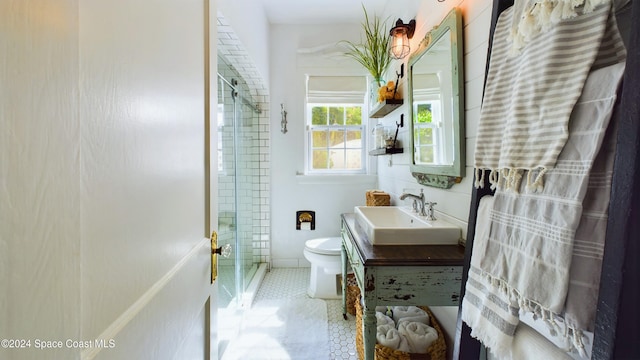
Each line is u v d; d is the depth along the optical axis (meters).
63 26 0.28
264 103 2.77
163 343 0.50
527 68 0.63
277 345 1.66
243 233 2.36
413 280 1.06
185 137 0.62
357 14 2.57
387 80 2.46
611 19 0.50
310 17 2.62
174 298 0.55
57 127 0.27
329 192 2.84
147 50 0.46
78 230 0.30
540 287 0.54
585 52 0.52
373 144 2.77
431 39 1.43
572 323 0.49
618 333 0.42
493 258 0.69
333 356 1.57
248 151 2.61
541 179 0.57
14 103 0.23
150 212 0.47
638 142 0.41
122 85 0.40
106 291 0.36
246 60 2.04
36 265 0.25
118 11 0.39
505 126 0.71
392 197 2.27
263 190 2.80
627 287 0.42
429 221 1.37
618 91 0.46
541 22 0.59
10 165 0.23
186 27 0.62
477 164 0.81
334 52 2.73
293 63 2.78
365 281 1.05
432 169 1.42
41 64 0.25
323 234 2.85
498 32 0.78
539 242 0.56
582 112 0.51
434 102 1.43
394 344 1.25
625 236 0.42
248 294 2.19
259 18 2.28
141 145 0.44
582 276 0.49
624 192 0.42
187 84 0.63
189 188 0.64
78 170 0.30
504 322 0.63
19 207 0.23
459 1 1.22
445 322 1.36
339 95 2.83
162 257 0.50
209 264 0.76
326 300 2.21
